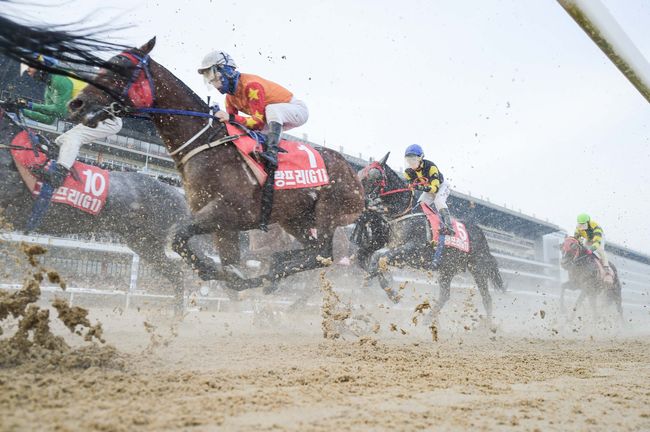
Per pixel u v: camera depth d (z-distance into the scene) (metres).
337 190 4.78
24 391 1.65
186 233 4.12
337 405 1.72
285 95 4.64
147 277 11.58
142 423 1.38
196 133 4.20
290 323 6.07
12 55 2.37
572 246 11.11
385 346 3.73
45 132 9.91
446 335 5.70
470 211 22.81
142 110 4.03
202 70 4.43
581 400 1.99
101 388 1.77
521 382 2.40
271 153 4.34
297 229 4.85
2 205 4.61
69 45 2.52
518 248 25.28
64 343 2.32
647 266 35.28
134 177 5.81
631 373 2.87
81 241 10.09
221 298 10.73
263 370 2.34
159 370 2.21
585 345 5.11
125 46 2.70
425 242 6.54
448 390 2.09
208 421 1.43
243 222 4.29
